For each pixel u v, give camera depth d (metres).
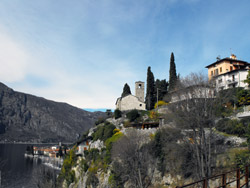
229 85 60.84
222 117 42.09
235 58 69.56
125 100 77.81
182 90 40.06
